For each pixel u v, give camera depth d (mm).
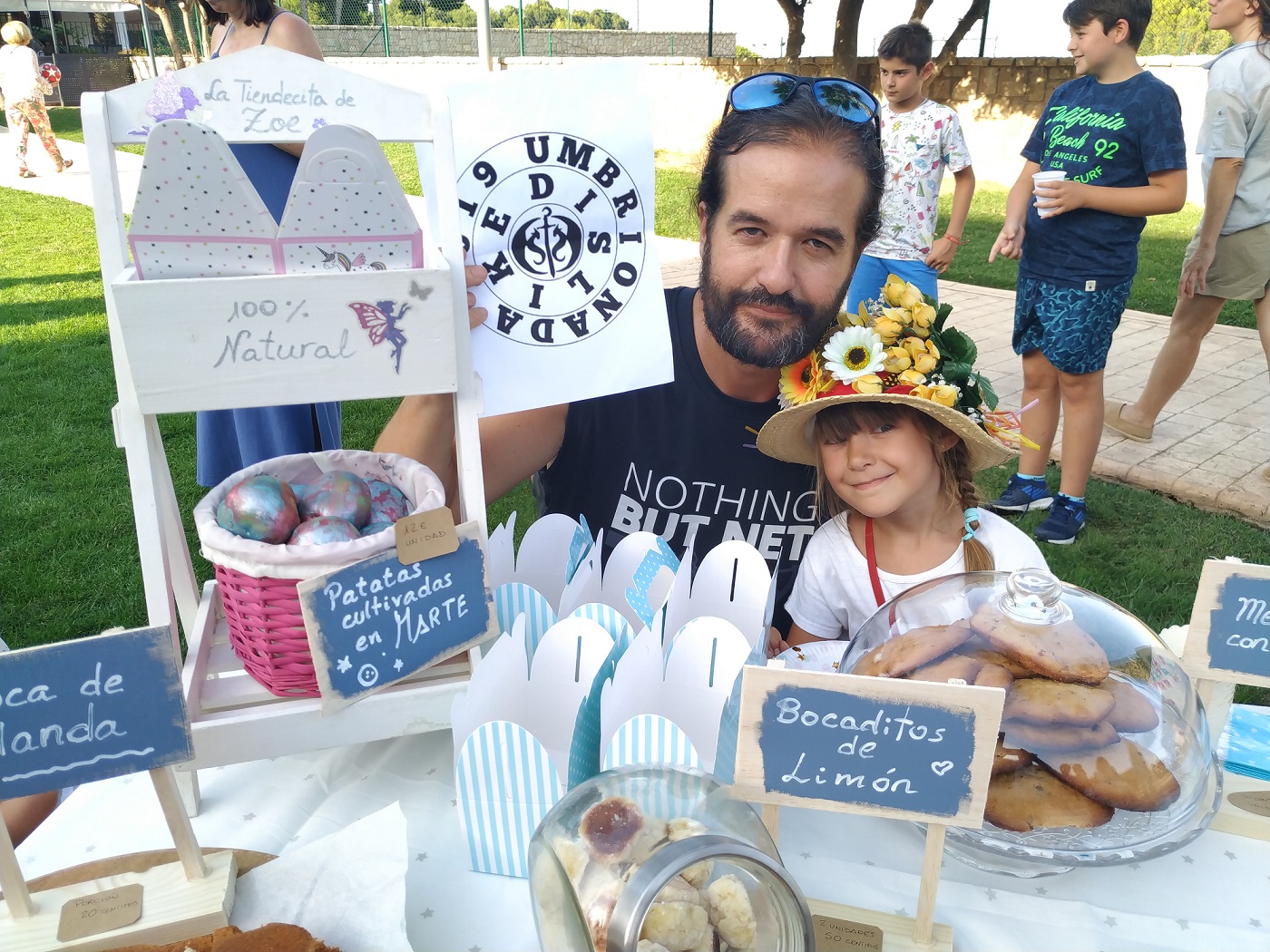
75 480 3689
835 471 1277
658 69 12836
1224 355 5141
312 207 828
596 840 695
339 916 812
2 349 5125
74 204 9156
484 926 859
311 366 867
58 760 762
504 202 1092
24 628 2775
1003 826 869
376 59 15078
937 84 11062
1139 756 870
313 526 910
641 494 1500
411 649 935
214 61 878
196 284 808
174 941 796
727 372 1416
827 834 986
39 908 804
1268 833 973
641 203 1128
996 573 1066
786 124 1133
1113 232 2836
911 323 1250
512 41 16312
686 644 961
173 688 771
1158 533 3287
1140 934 857
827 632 1451
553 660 959
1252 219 3373
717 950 679
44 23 22344
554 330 1135
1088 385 3045
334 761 1075
